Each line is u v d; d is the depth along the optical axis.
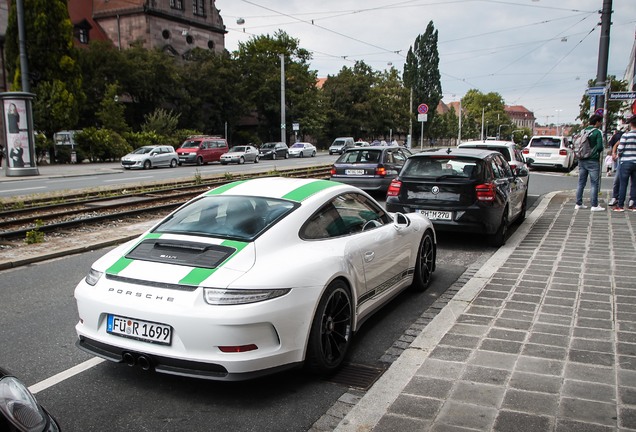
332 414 3.33
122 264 3.69
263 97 58.25
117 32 56.06
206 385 3.77
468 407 3.22
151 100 47.75
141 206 14.37
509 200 8.65
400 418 3.12
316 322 3.67
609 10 17.77
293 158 46.94
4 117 24.72
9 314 5.37
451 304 5.23
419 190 8.27
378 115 73.75
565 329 4.46
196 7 60.47
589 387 3.44
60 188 19.12
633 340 4.21
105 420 3.29
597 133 10.95
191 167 33.06
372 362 4.15
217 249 3.64
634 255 7.10
